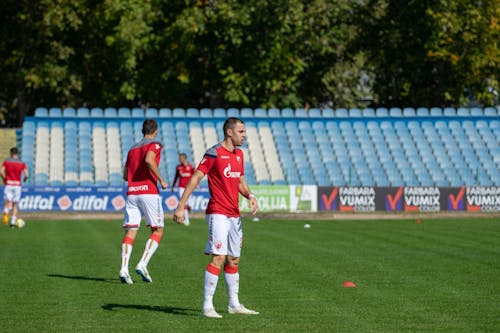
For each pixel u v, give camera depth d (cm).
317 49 9644
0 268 2972
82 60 9762
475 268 3014
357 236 4556
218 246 1964
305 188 7181
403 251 3672
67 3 9044
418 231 4972
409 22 10244
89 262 3181
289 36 9406
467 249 3778
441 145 8562
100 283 2583
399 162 8244
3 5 9200
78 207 6819
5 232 4806
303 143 8400
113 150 8050
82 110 8538
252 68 9394
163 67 9688
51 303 2188
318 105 10931
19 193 5347
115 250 3681
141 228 5238
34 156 7825
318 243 4091
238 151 2009
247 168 7981
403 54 10488
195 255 3459
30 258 3325
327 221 6194
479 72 10269
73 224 5650
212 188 1983
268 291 2423
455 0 9788
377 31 10538
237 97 9300
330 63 10519
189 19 8962
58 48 9275
